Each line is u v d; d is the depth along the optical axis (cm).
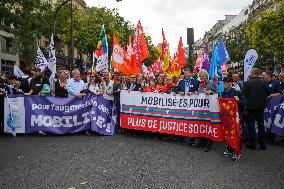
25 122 1016
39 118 1020
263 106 847
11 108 1002
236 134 726
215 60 1066
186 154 777
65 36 3850
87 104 1036
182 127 911
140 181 576
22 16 2522
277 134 930
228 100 737
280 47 2783
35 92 1062
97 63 1272
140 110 995
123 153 773
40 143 887
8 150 801
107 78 1146
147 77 1245
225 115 750
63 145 860
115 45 1195
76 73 1038
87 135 1020
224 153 765
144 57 1191
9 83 1194
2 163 686
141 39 1188
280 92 956
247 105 848
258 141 951
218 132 823
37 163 684
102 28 1273
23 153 770
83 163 684
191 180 584
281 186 560
